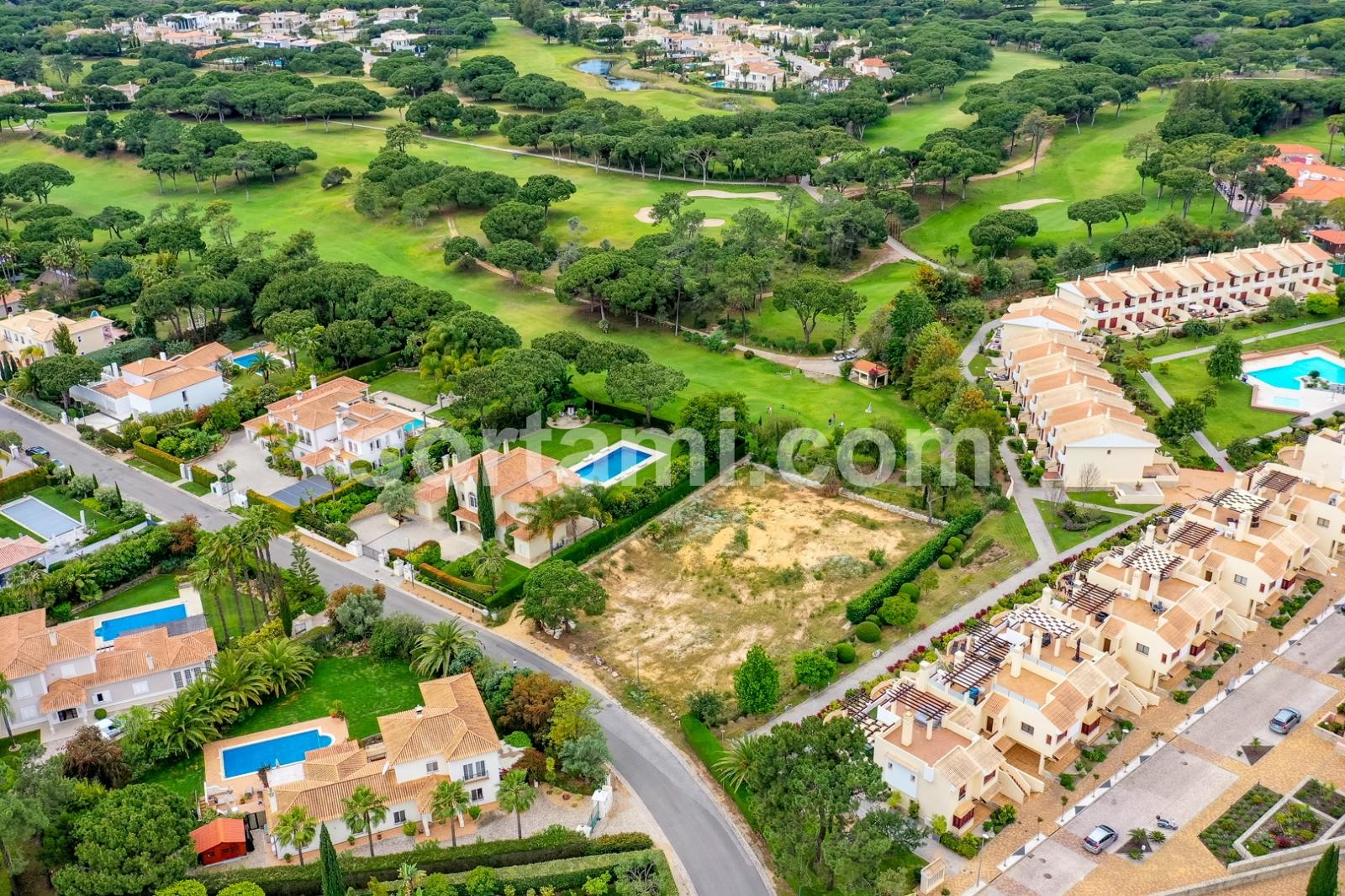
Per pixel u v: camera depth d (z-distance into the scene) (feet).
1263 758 374.84
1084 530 507.71
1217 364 633.61
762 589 482.69
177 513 547.08
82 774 363.15
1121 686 398.42
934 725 364.17
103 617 466.29
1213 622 426.51
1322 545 486.79
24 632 414.41
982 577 477.77
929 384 610.24
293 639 447.01
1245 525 457.68
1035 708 369.30
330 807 344.90
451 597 474.49
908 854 338.13
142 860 316.60
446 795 341.41
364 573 497.46
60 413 654.94
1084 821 351.05
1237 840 340.59
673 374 615.57
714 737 388.98
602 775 366.22
